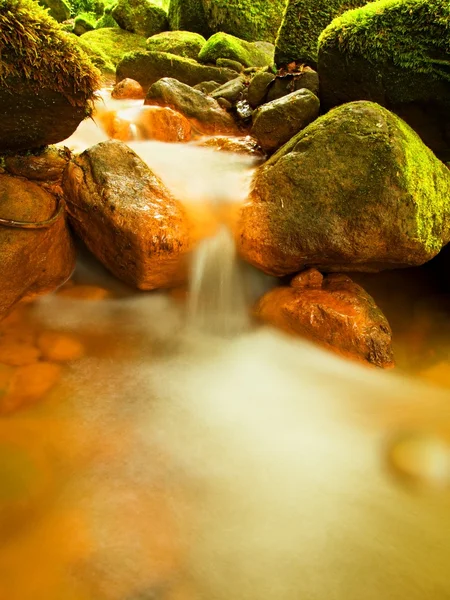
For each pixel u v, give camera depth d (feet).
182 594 1.73
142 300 3.26
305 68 4.82
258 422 2.48
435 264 3.65
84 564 1.79
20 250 2.75
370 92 3.68
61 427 2.32
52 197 3.02
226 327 3.19
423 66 3.32
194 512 2.00
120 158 3.14
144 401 2.54
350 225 2.82
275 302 3.06
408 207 2.73
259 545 1.90
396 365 2.88
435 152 3.72
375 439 2.40
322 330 2.85
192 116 4.99
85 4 11.42
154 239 2.87
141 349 2.92
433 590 1.79
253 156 4.38
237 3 7.79
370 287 3.48
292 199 2.98
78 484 2.07
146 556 1.83
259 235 3.04
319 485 2.15
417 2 3.25
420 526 1.99
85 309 3.14
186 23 8.20
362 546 1.92
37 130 2.97
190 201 3.30
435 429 2.46
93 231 3.08
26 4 2.51
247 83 5.65
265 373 2.84
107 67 7.41
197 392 2.65
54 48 2.65
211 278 3.24
